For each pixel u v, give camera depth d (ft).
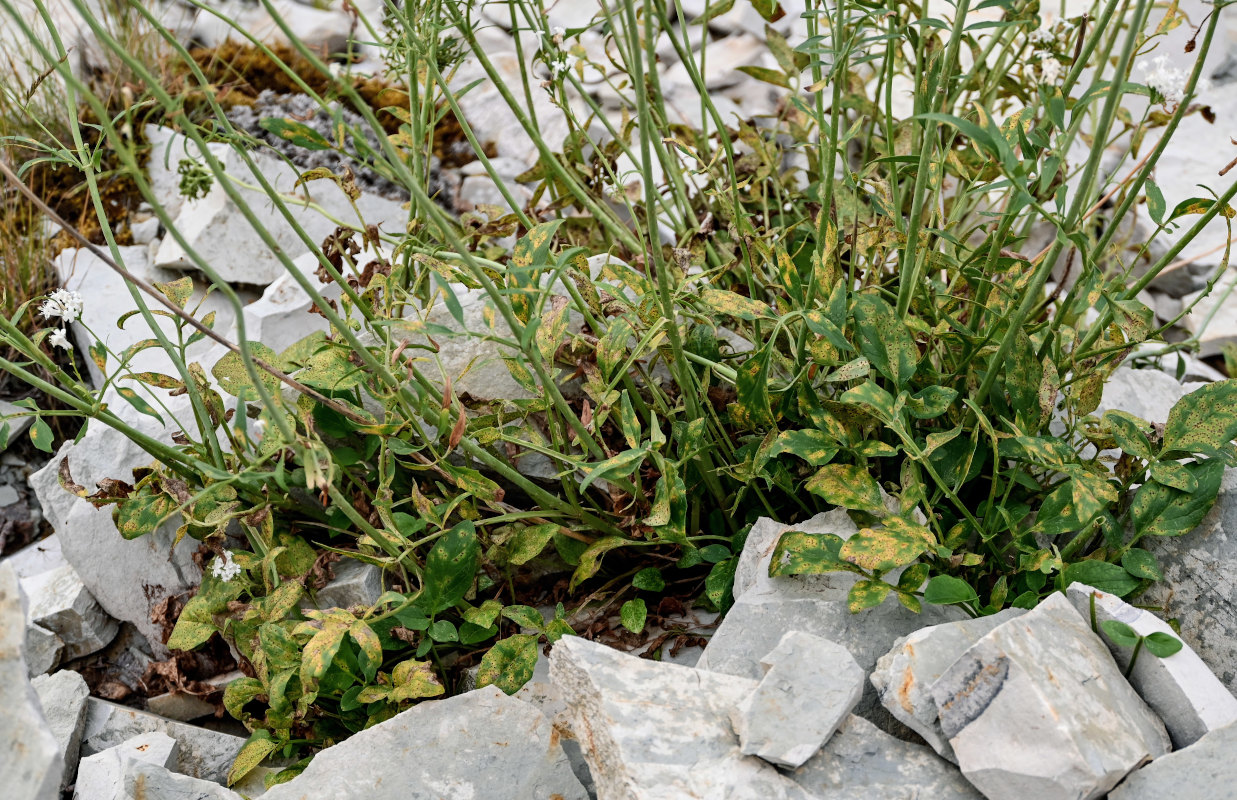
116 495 3.04
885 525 2.78
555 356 3.15
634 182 3.75
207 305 3.83
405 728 2.70
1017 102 4.43
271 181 3.97
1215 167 4.60
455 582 2.89
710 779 2.45
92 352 2.91
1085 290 2.71
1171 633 2.60
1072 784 2.36
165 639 3.18
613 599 3.08
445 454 2.84
